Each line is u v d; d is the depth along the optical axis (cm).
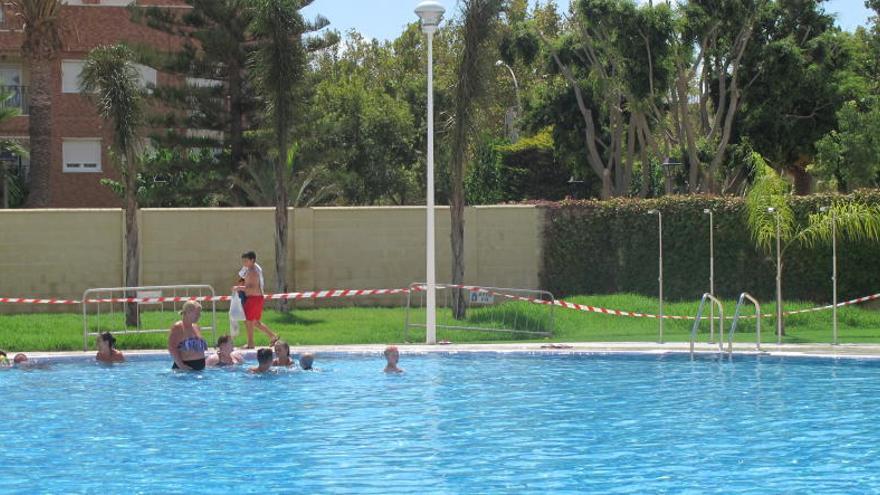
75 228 2642
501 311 2420
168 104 3791
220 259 2716
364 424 1206
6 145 3931
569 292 2806
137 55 3700
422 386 1523
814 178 5378
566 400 1384
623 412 1285
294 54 2547
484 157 5119
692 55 4178
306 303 2756
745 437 1114
